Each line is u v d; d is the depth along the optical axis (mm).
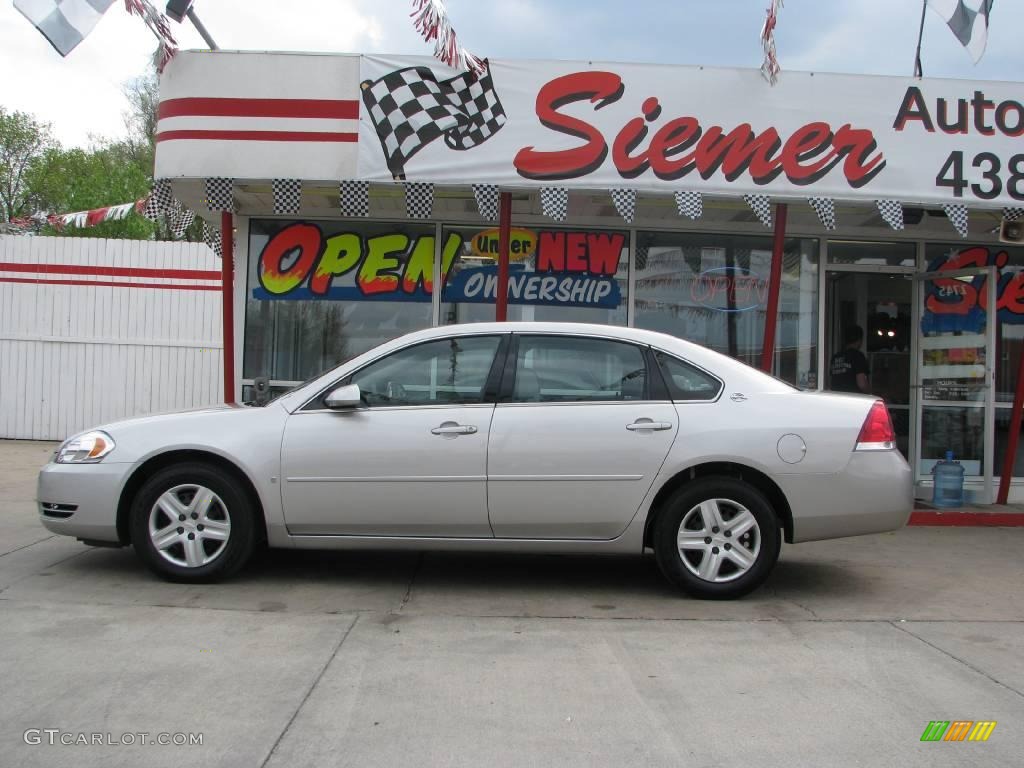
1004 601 5484
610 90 7395
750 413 5207
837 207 8070
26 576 5477
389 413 5223
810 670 4141
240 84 7344
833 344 9430
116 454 5238
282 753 3176
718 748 3297
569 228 9094
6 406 13812
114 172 25578
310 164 7336
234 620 4684
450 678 3932
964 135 7590
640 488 5145
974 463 9312
